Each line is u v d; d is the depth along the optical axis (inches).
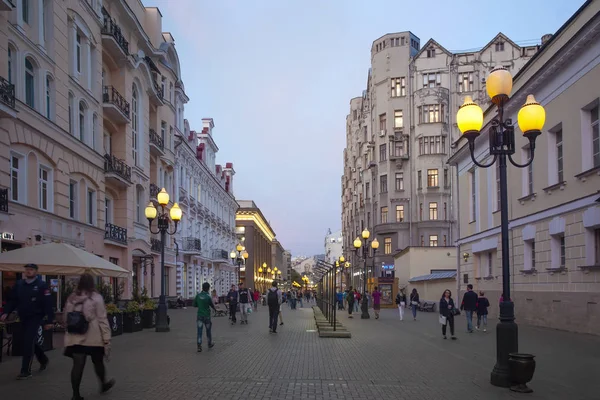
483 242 1168.8
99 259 615.5
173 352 551.2
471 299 812.0
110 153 1150.3
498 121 401.7
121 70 1156.5
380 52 2394.2
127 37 1229.1
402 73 2330.2
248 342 654.5
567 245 783.1
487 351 565.9
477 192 1229.7
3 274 677.9
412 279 1843.0
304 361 484.4
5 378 384.5
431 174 2223.2
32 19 778.2
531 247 933.2
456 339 695.1
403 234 2245.3
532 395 339.0
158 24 1513.3
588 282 725.9
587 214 723.4
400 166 2282.2
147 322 877.2
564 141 796.0
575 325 755.4
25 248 547.2
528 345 605.6
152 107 1449.3
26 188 736.3
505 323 372.5
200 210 2096.5
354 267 2987.2
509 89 391.5
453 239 2178.9
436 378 397.4
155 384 366.0
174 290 1712.6
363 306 1193.4
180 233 1803.6
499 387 363.6
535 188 896.3
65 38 873.5
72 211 916.0
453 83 2245.3
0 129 665.6
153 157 1466.5
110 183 1107.9
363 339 696.4
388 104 2337.6
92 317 311.7
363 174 2655.0
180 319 1154.7
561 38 794.8
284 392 343.0
